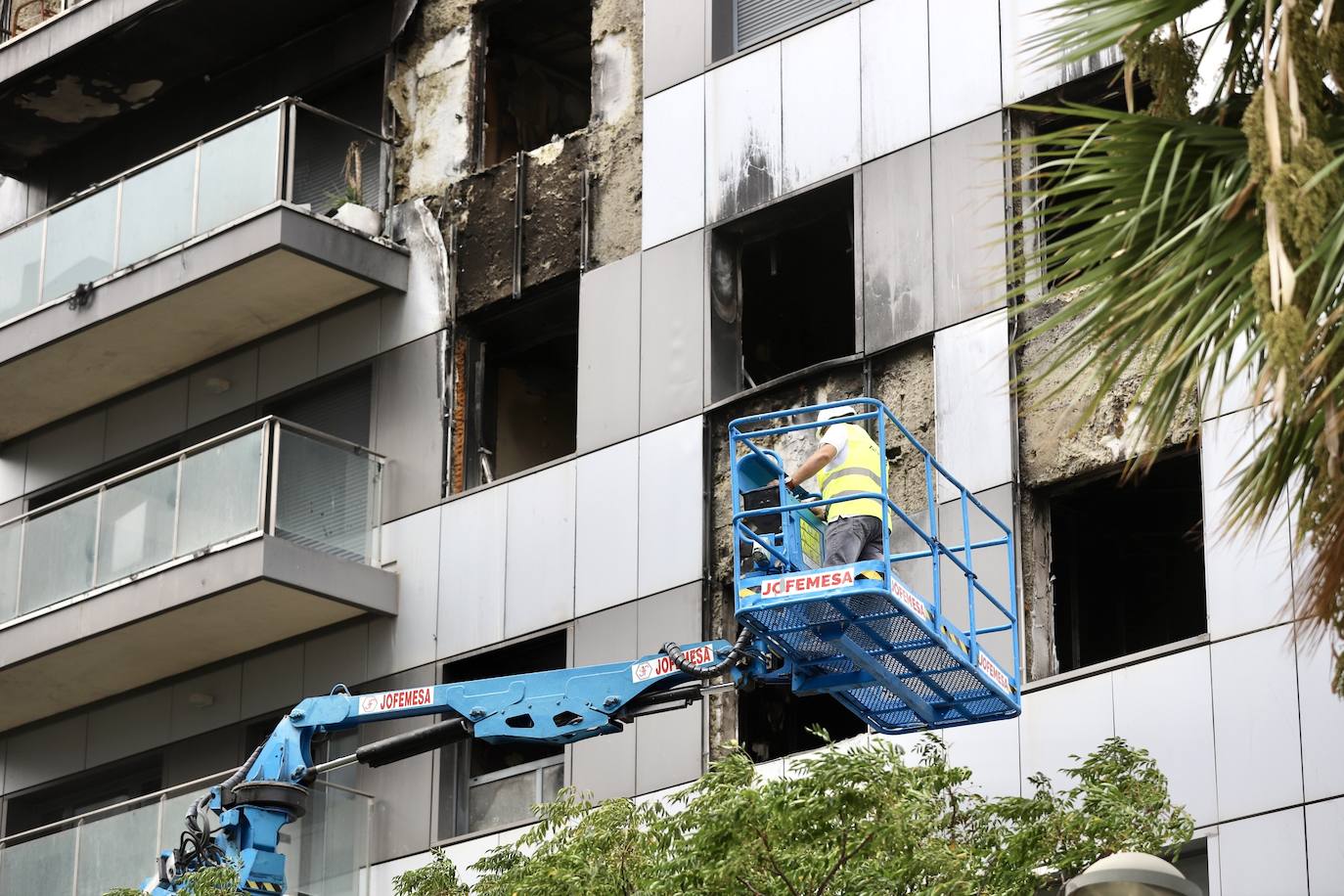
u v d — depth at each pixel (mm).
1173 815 26875
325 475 43562
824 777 23625
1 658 45375
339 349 46375
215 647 45250
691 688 30297
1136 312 14867
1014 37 37438
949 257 37125
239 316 46875
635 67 43531
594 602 40375
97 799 48438
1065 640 37375
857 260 38344
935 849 24938
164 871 32531
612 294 42156
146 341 47938
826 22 40344
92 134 54500
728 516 39125
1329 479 14977
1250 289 14633
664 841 25312
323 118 47594
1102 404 34625
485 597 42156
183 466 43844
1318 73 14555
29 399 50656
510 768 41312
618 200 42844
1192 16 33938
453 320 44812
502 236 44656
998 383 35750
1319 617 15391
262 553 41438
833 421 29141
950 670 28266
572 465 41688
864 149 39000
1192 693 32000
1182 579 39156
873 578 26984
